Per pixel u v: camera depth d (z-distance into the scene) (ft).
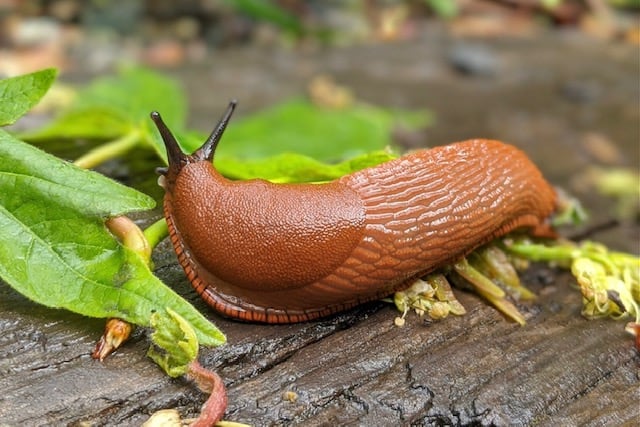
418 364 1.29
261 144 2.07
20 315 1.28
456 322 1.33
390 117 2.56
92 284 1.25
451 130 2.80
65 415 1.22
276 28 3.79
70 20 3.73
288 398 1.26
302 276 1.27
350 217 1.27
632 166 2.59
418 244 1.30
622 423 1.28
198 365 1.24
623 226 1.60
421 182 1.30
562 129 2.86
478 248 1.37
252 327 1.30
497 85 3.22
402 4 4.11
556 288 1.40
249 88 3.07
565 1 3.98
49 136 1.54
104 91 2.07
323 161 1.52
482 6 4.14
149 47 3.55
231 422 1.23
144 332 1.28
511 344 1.32
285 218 1.26
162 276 1.33
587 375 1.31
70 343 1.27
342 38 3.75
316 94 2.99
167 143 1.27
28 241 1.26
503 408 1.27
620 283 1.34
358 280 1.29
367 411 1.26
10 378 1.24
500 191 1.33
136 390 1.24
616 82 3.29
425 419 1.26
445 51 3.58
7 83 1.30
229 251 1.26
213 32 3.73
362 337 1.31
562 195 1.49
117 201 1.26
